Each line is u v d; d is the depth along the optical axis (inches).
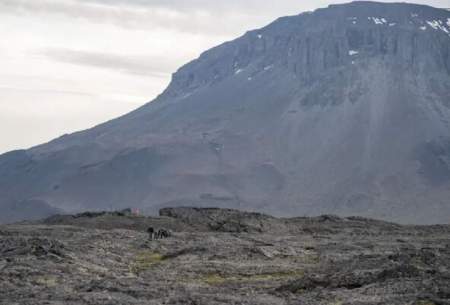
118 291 3235.7
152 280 3941.9
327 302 2915.8
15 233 6589.6
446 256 3880.4
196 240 6353.3
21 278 3769.7
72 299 2974.9
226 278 4232.3
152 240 6220.5
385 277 3324.3
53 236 6378.0
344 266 3848.4
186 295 3100.4
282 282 3853.3
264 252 5344.5
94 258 4749.0
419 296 2844.5
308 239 6865.2
